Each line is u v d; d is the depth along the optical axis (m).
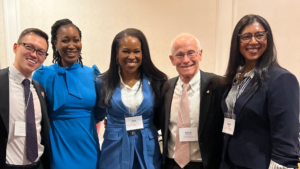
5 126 1.27
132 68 1.52
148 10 2.71
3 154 1.26
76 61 1.70
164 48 2.71
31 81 1.46
